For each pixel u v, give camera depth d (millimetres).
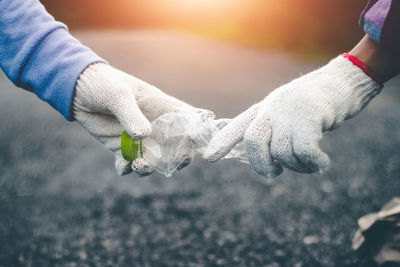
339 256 1407
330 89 1000
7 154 2408
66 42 1037
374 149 2496
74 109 1044
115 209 1731
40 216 1686
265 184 1967
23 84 1050
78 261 1412
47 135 2766
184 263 1398
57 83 1027
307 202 1790
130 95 1019
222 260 1407
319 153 983
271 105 999
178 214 1679
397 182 2002
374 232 1261
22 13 1042
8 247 1465
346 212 1699
